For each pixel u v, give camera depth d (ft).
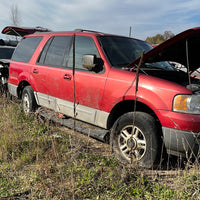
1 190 7.92
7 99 17.16
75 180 8.42
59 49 13.97
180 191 7.95
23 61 16.76
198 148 8.38
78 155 10.14
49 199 7.52
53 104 13.84
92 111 11.37
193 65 13.00
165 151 9.34
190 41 9.64
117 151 10.28
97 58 11.40
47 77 13.98
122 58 11.63
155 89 9.05
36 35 16.76
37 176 8.69
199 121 8.24
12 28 20.93
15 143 11.16
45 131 13.02
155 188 8.13
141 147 9.53
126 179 8.41
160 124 9.34
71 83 12.28
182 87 8.79
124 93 9.84
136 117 9.53
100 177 8.61
